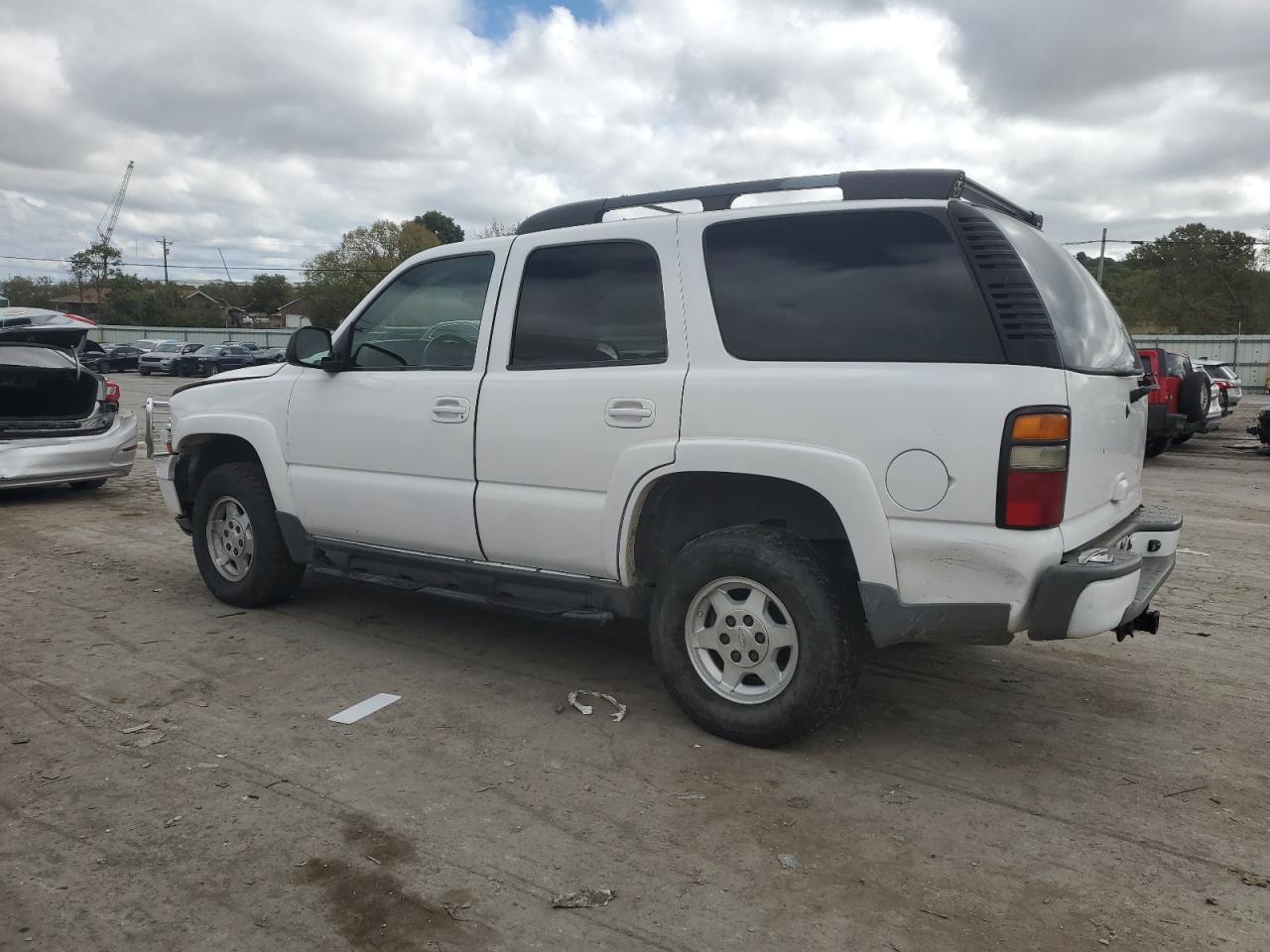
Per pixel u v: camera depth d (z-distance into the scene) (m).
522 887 2.83
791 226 3.69
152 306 86.94
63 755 3.67
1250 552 7.65
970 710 4.23
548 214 4.47
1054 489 3.20
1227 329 62.22
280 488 5.16
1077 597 3.19
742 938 2.60
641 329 3.96
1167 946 2.58
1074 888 2.86
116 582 6.28
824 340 3.55
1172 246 63.78
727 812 3.28
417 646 5.01
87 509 9.16
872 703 4.29
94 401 9.74
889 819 3.25
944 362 3.32
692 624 3.86
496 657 4.84
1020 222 3.79
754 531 3.70
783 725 3.63
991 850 3.06
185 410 5.67
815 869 2.94
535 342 4.25
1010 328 3.25
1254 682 4.62
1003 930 2.65
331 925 2.64
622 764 3.64
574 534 4.06
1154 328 64.56
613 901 2.76
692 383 3.74
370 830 3.13
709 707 3.81
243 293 109.31
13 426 9.09
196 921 2.65
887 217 3.52
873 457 3.38
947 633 3.38
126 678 4.49
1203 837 3.16
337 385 4.88
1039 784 3.52
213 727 3.94
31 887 2.80
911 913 2.72
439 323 4.63
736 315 3.73
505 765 3.62
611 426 3.92
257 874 2.88
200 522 5.69
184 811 3.24
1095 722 4.12
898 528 3.36
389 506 4.67
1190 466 14.37
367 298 4.91
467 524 4.39
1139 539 4.07
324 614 5.56
